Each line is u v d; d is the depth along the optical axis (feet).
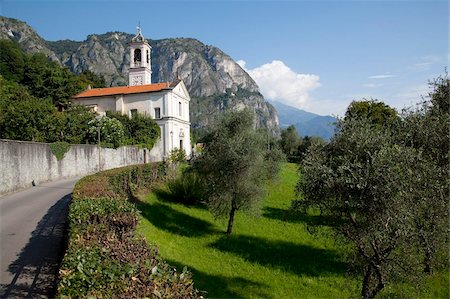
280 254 63.67
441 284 49.16
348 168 36.01
